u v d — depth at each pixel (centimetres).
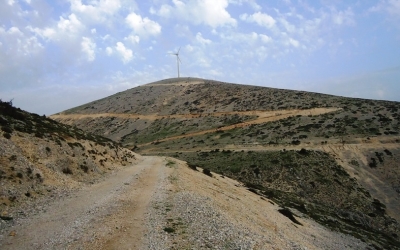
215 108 15950
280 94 15588
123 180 3300
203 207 2323
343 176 6906
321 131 9625
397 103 11419
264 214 3366
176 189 2942
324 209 5569
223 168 7625
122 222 1786
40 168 2628
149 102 19412
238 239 1748
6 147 2514
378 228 5197
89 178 3192
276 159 7606
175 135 13600
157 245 1472
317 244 2977
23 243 1412
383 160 7362
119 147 5888
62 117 19825
